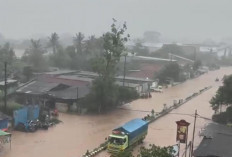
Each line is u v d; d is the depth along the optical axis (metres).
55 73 94.62
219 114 68.00
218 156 38.72
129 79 99.31
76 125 61.44
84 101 70.69
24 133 54.81
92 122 64.12
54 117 64.75
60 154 46.00
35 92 72.50
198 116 72.12
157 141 54.06
